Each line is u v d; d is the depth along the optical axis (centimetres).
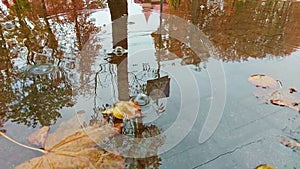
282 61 144
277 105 104
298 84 120
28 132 88
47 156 78
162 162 77
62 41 164
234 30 184
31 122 93
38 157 78
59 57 144
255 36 176
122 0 151
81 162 76
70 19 200
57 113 98
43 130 89
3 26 186
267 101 107
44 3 223
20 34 174
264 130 91
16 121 94
